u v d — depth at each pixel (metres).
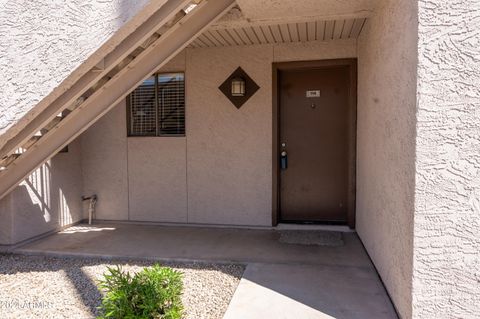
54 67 3.08
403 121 2.58
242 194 5.41
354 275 3.50
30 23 3.07
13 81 3.13
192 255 4.14
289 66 5.18
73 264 4.01
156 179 5.70
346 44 5.00
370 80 3.95
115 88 4.11
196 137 5.52
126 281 2.29
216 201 5.50
